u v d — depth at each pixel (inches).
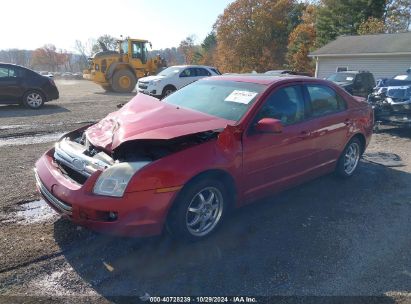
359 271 117.8
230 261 121.4
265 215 157.3
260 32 1787.6
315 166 175.9
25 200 165.2
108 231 111.3
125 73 826.2
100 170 114.4
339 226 148.8
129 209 110.3
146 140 116.6
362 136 206.8
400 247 133.4
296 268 118.6
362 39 990.4
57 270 113.5
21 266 114.2
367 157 256.5
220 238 136.3
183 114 141.9
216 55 2170.3
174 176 115.7
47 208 157.2
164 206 115.3
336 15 1412.4
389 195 184.1
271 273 115.5
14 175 199.9
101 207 109.3
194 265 118.7
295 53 1598.2
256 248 130.1
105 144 123.7
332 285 110.3
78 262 118.1
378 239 139.0
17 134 311.4
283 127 152.0
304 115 165.3
